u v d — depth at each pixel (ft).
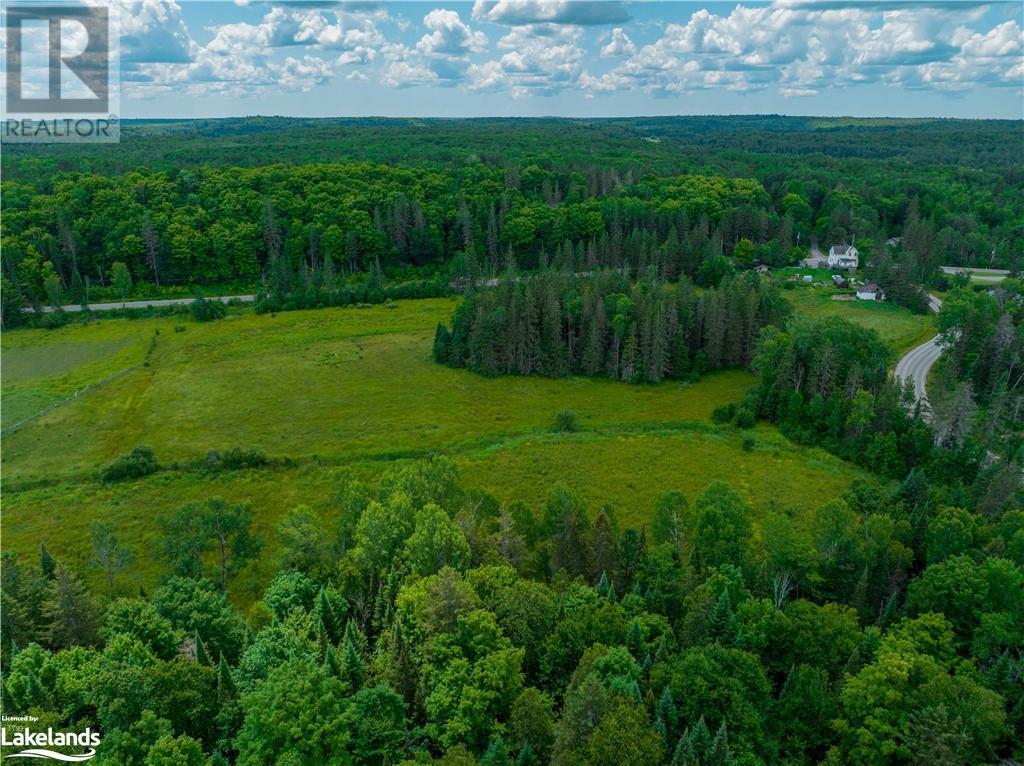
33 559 248.32
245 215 652.89
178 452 327.06
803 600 180.86
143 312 538.47
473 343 433.07
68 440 339.98
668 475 307.58
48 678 152.97
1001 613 172.96
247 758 128.26
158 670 145.38
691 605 176.04
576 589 185.47
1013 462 272.92
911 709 144.15
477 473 308.81
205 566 237.04
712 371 441.27
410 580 187.93
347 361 451.53
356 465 316.19
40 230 573.74
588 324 437.99
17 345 473.67
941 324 415.23
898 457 306.35
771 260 653.30
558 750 131.64
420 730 144.36
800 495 290.15
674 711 141.49
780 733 150.71
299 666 141.90
